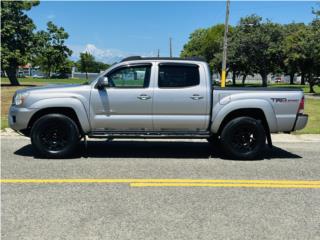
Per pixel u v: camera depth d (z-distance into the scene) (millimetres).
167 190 6496
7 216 5273
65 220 5156
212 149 10094
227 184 6902
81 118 8672
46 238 4621
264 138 8914
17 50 51594
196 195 6258
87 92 8672
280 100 8891
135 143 10797
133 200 5969
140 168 7965
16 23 52438
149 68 8781
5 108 20016
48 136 8734
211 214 5441
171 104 8742
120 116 8734
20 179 7039
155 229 4906
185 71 8828
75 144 8773
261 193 6434
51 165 8133
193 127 8867
